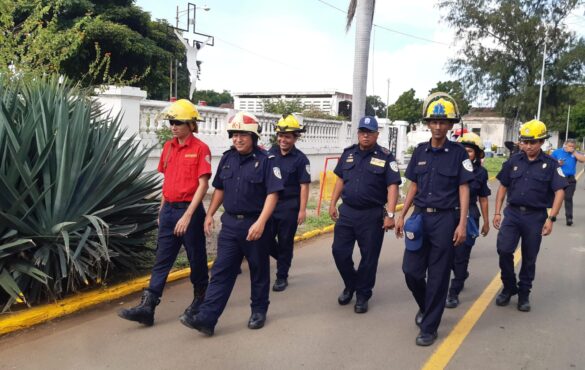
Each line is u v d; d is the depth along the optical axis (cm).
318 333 434
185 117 434
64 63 1917
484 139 5453
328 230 888
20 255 457
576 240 869
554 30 3575
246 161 418
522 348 411
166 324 447
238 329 439
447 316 485
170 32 2652
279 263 561
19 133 483
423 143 434
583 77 3600
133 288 523
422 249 420
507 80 3769
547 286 588
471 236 507
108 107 870
